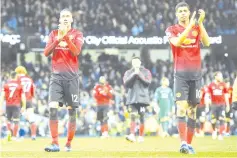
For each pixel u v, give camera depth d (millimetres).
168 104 31375
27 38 44781
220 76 29625
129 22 49906
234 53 48219
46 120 35906
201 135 31812
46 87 42438
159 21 49312
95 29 49219
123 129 37031
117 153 14109
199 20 14000
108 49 48312
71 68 14938
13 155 13539
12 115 27062
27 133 34750
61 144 21797
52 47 14680
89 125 38000
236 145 20375
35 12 49562
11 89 26844
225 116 31953
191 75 14016
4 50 46219
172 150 16453
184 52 14016
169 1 51156
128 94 24500
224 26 48656
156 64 47062
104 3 51250
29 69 46656
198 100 14133
